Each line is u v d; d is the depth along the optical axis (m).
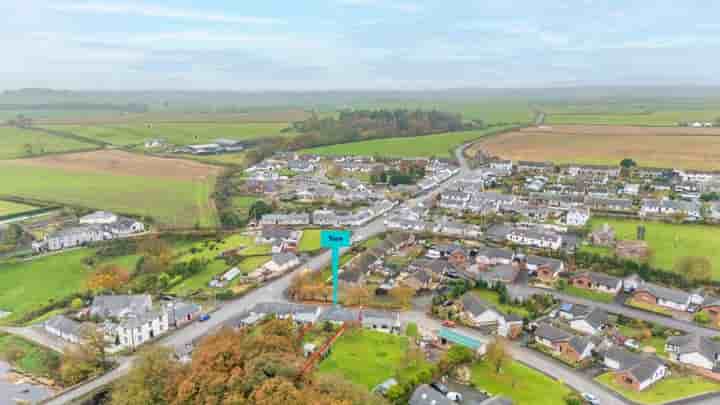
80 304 157.00
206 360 100.50
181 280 175.25
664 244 195.50
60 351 133.50
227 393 91.81
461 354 118.06
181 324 143.62
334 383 97.06
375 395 98.62
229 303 156.75
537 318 145.38
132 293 163.50
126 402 97.94
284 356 102.94
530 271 179.12
